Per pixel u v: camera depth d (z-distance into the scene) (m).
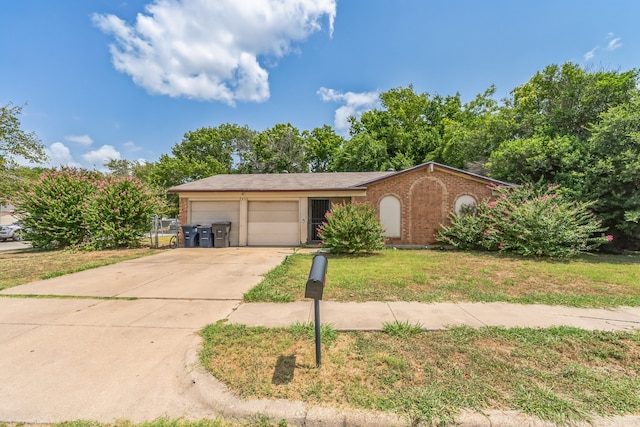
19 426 2.06
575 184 10.96
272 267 7.88
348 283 5.88
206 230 12.41
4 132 15.67
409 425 2.05
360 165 24.95
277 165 33.22
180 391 2.46
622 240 11.16
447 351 3.06
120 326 3.80
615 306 4.58
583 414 2.10
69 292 5.41
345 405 2.22
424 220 12.16
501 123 15.20
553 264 7.98
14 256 9.94
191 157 37.06
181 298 5.07
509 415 2.09
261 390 2.40
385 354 2.99
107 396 2.38
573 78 13.52
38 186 11.98
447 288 5.60
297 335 3.46
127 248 12.07
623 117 9.83
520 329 3.61
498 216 10.53
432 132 26.67
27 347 3.20
